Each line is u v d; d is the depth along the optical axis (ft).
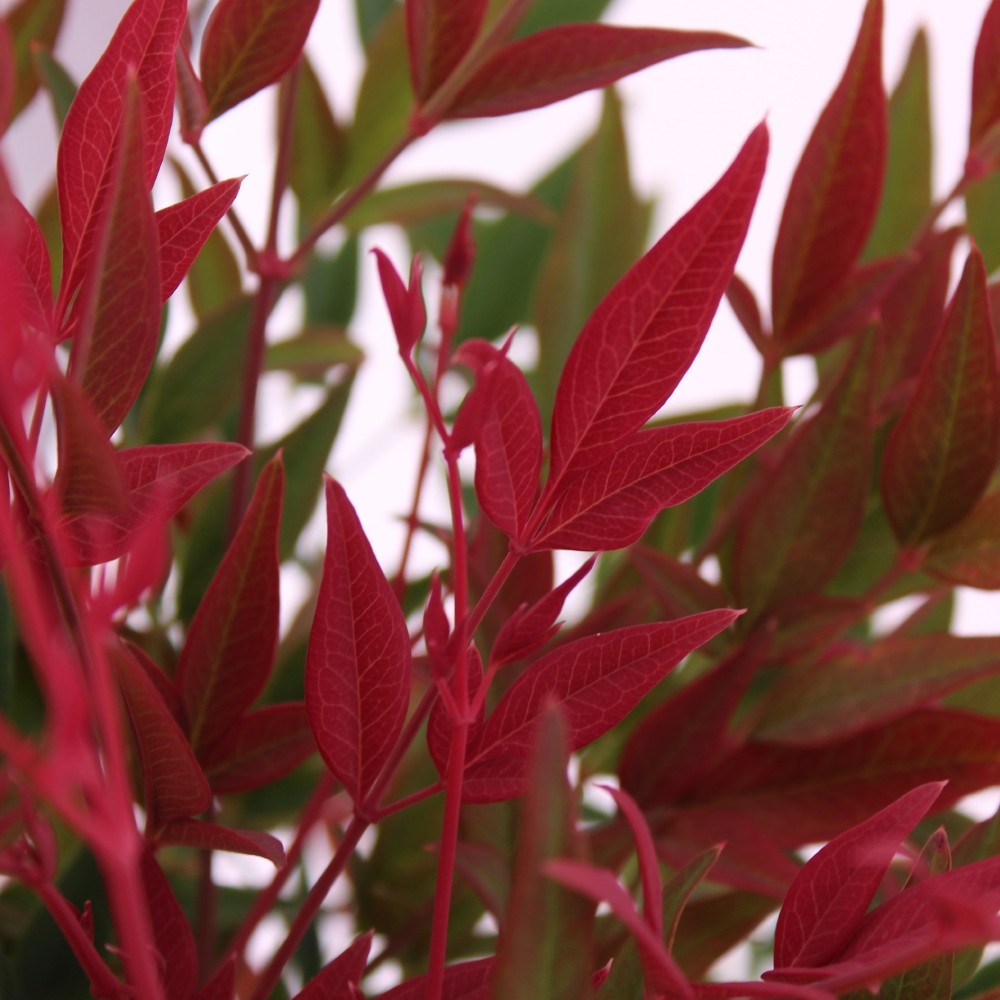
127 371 1.01
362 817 1.08
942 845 1.06
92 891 1.19
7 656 1.26
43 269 1.03
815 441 1.28
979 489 1.24
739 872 1.24
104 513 1.01
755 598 1.30
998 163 1.34
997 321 1.32
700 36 1.27
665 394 1.02
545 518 1.04
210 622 1.17
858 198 1.30
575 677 1.06
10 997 1.17
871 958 1.01
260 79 1.19
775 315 1.34
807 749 1.27
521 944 0.93
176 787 1.10
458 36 1.27
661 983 0.99
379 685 1.06
